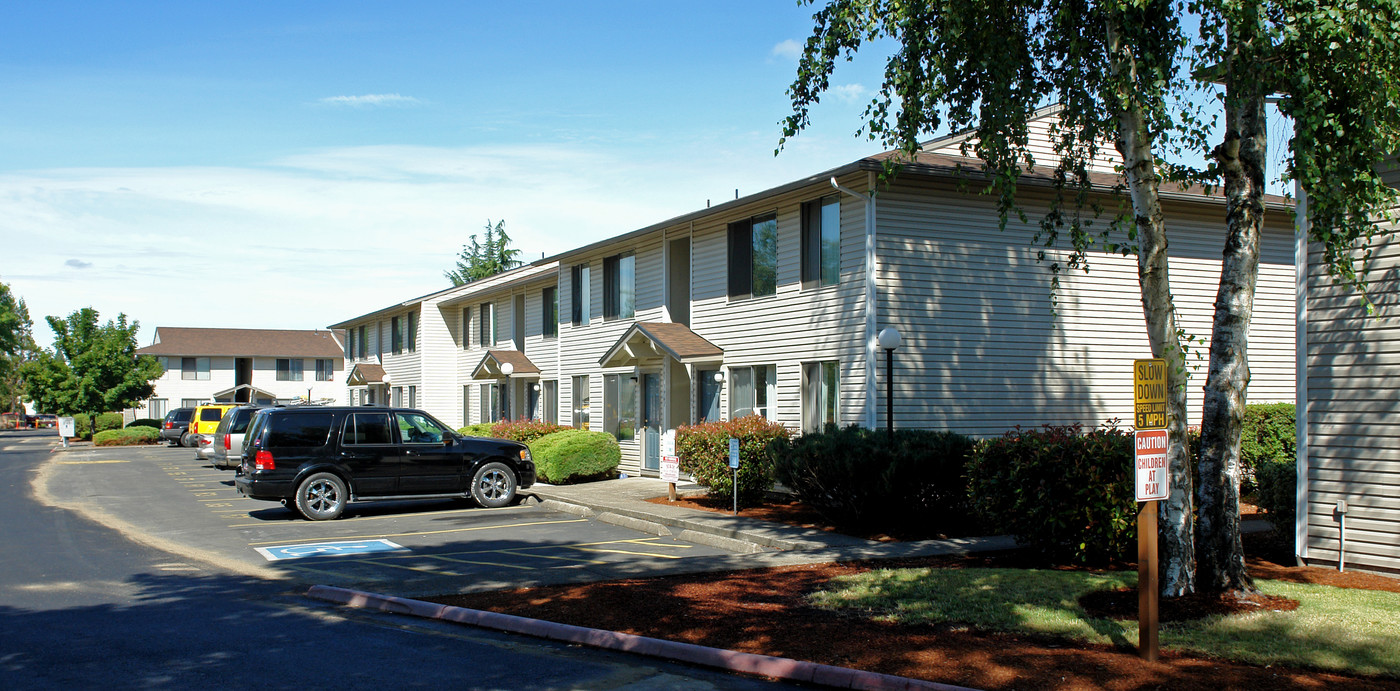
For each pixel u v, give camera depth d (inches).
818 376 684.1
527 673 281.4
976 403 657.6
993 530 530.3
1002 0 399.9
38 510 717.9
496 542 543.2
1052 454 430.0
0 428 3479.3
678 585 402.9
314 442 657.6
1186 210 733.9
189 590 410.3
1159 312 358.9
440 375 1503.4
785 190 684.1
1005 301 673.0
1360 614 310.8
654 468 884.6
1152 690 244.2
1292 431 719.7
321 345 2586.1
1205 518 349.4
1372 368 396.2
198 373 2431.1
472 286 1435.8
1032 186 673.0
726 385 779.4
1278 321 769.6
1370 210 364.5
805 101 440.8
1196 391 734.5
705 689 267.0
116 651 304.2
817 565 447.8
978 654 281.4
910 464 517.7
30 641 317.1
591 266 1019.3
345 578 432.1
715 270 800.3
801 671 274.7
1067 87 406.9
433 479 692.7
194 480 1000.2
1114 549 418.9
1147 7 364.8
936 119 423.8
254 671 281.3
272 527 615.5
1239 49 341.7
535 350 1187.3
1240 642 283.7
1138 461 272.5
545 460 839.1
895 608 345.7
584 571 442.9
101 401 2037.4
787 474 568.1
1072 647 290.5
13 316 2910.9
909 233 644.7
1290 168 346.6
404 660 295.1
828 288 673.0
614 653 307.4
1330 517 407.2
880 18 413.4
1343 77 335.0
